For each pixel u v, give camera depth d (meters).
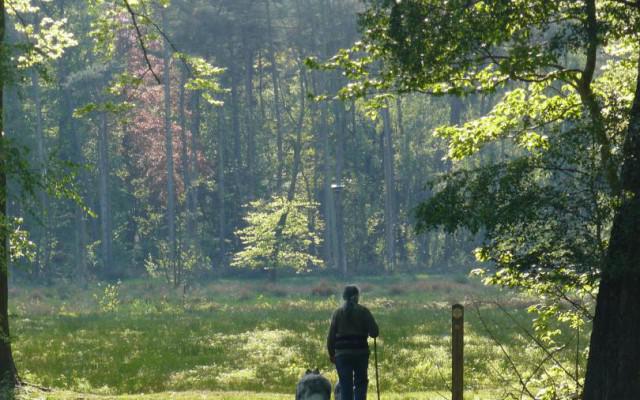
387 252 76.31
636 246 10.38
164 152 80.88
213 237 83.50
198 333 32.44
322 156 86.12
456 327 10.61
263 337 30.61
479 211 11.30
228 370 22.61
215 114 86.50
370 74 14.41
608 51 14.29
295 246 62.88
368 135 88.12
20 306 47.81
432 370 22.12
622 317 10.73
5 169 12.56
